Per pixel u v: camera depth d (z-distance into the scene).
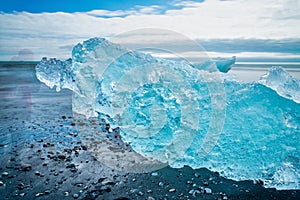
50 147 4.00
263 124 3.48
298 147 3.24
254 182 3.05
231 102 3.80
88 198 2.64
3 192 2.74
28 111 6.28
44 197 2.65
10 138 4.37
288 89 4.02
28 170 3.24
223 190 2.86
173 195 2.73
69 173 3.18
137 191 2.79
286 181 2.97
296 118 3.49
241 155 3.29
